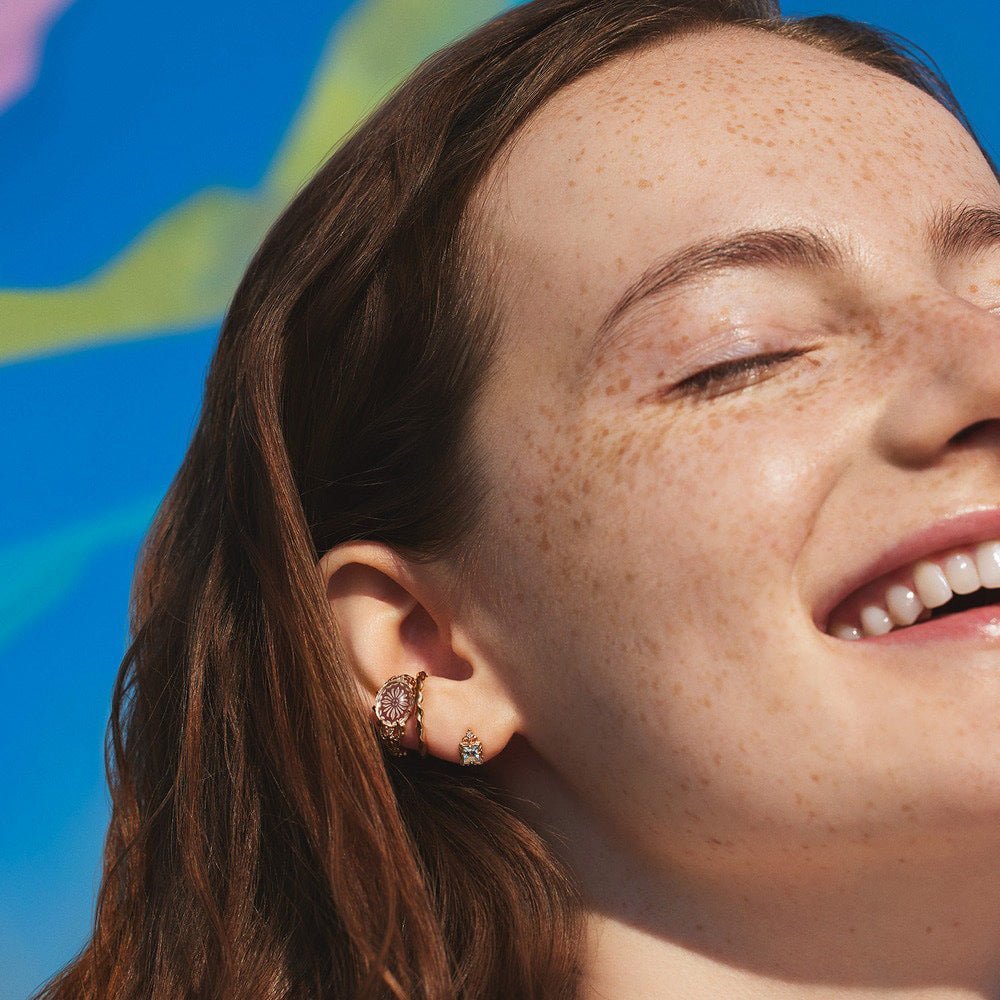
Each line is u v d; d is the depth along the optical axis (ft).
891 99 6.50
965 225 5.98
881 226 5.77
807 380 5.66
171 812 7.13
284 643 6.62
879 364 5.52
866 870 5.51
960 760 5.07
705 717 5.44
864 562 5.27
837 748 5.22
